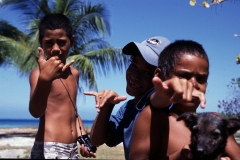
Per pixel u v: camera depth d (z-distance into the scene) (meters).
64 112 1.41
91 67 7.65
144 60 1.17
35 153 1.35
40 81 1.12
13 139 6.46
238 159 1.11
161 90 0.77
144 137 0.98
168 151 0.98
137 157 0.98
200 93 0.76
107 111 1.18
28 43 7.83
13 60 7.54
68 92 1.44
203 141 1.05
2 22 7.61
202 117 1.12
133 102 1.21
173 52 0.99
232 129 1.14
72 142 1.42
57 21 1.50
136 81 1.18
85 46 8.09
